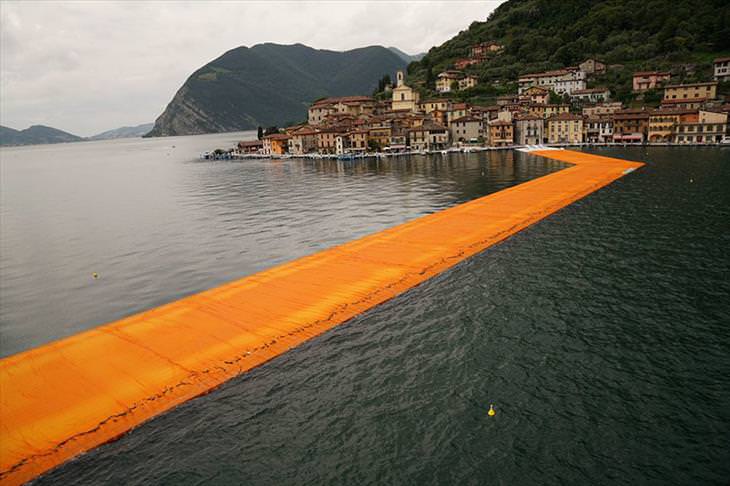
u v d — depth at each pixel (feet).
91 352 140.15
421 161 586.04
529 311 149.79
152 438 102.68
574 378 114.32
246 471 92.53
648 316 142.72
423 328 142.51
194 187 495.00
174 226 310.04
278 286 184.75
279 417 106.83
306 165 634.43
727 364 116.98
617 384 111.45
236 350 135.95
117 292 196.44
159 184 545.03
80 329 164.35
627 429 97.19
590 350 125.90
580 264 188.44
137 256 246.27
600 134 615.57
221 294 180.45
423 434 98.63
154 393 118.01
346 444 97.40
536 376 115.75
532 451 92.68
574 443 94.12
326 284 183.11
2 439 104.37
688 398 105.40
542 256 200.23
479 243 223.10
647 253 196.75
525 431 97.86
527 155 577.02
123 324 158.51
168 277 209.36
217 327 151.33
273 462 94.22
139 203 415.03
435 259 204.13
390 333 140.77
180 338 145.48
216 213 343.87
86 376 127.54
